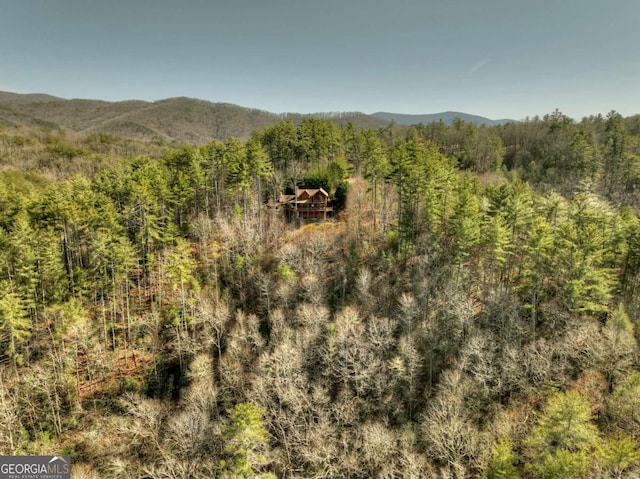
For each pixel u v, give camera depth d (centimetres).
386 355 4131
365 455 3195
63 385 4378
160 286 5603
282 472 3344
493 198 5309
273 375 4094
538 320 4322
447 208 5503
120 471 3566
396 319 4578
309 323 4528
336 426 3553
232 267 5872
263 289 5262
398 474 3070
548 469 2475
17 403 4122
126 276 5306
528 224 5031
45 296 5031
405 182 5731
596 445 2500
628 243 4516
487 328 4138
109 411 4288
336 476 3158
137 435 3891
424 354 4112
